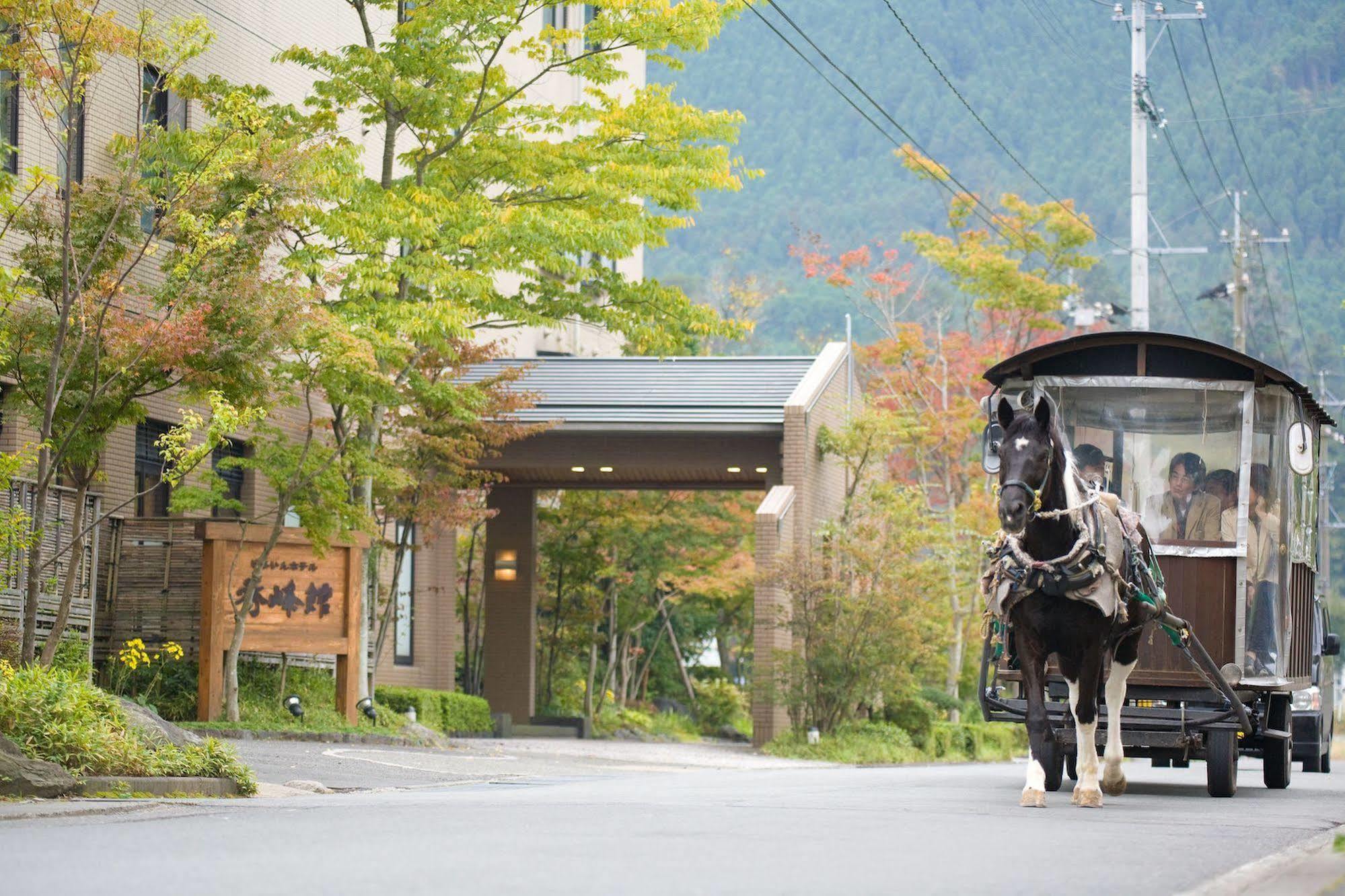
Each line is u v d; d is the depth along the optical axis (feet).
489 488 142.31
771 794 57.72
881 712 148.56
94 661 98.73
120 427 102.63
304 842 36.17
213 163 76.84
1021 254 243.81
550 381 149.07
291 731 95.86
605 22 102.94
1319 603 95.25
